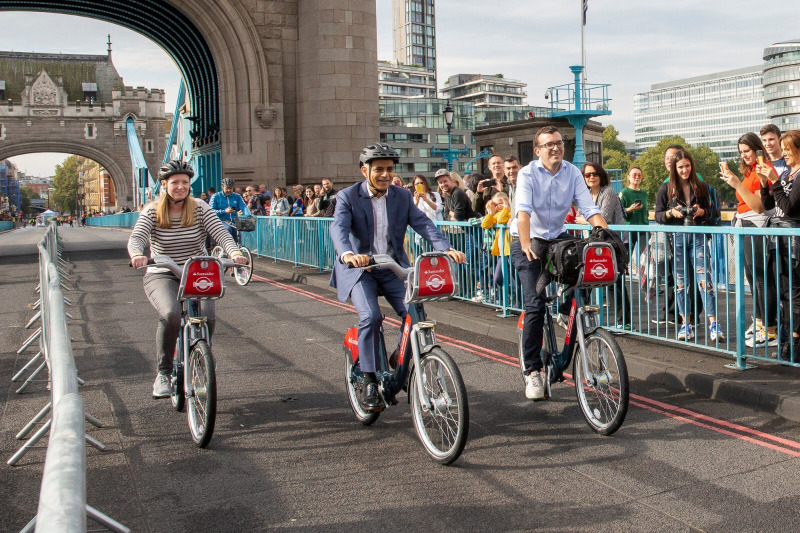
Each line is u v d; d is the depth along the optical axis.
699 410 5.03
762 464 4.00
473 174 11.72
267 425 4.95
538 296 4.94
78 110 89.12
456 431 4.18
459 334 7.90
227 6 22.11
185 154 34.81
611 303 7.55
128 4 25.62
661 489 3.69
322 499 3.69
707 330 6.29
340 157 22.62
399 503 3.61
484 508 3.53
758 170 6.11
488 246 8.68
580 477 3.88
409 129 87.56
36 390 5.95
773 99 137.50
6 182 197.25
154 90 91.88
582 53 26.00
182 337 5.00
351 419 5.04
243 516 3.51
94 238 34.09
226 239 4.92
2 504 3.70
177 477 4.03
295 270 13.72
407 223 4.71
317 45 22.53
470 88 164.75
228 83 22.67
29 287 12.98
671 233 6.52
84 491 1.79
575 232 7.53
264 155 22.75
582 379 4.70
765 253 5.58
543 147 4.82
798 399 4.73
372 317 4.45
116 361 7.00
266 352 7.28
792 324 5.49
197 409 4.58
